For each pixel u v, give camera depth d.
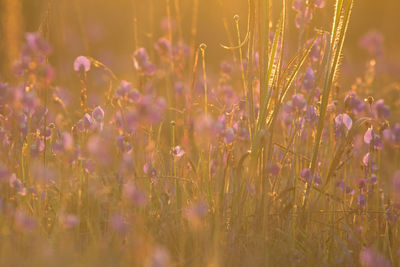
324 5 4.88
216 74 14.30
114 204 4.16
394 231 4.65
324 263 4.25
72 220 4.00
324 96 4.53
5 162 4.21
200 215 3.96
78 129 4.45
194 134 4.94
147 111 3.27
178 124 5.44
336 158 4.49
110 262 3.51
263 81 4.46
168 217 4.37
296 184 4.57
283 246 4.21
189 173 5.17
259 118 4.45
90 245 3.90
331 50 4.55
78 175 4.64
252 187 4.43
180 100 6.38
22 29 6.98
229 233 4.23
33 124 4.36
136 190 3.77
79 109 6.68
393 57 16.31
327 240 4.55
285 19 4.99
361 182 4.71
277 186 4.88
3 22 6.76
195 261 3.80
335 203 4.73
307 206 4.61
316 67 5.17
